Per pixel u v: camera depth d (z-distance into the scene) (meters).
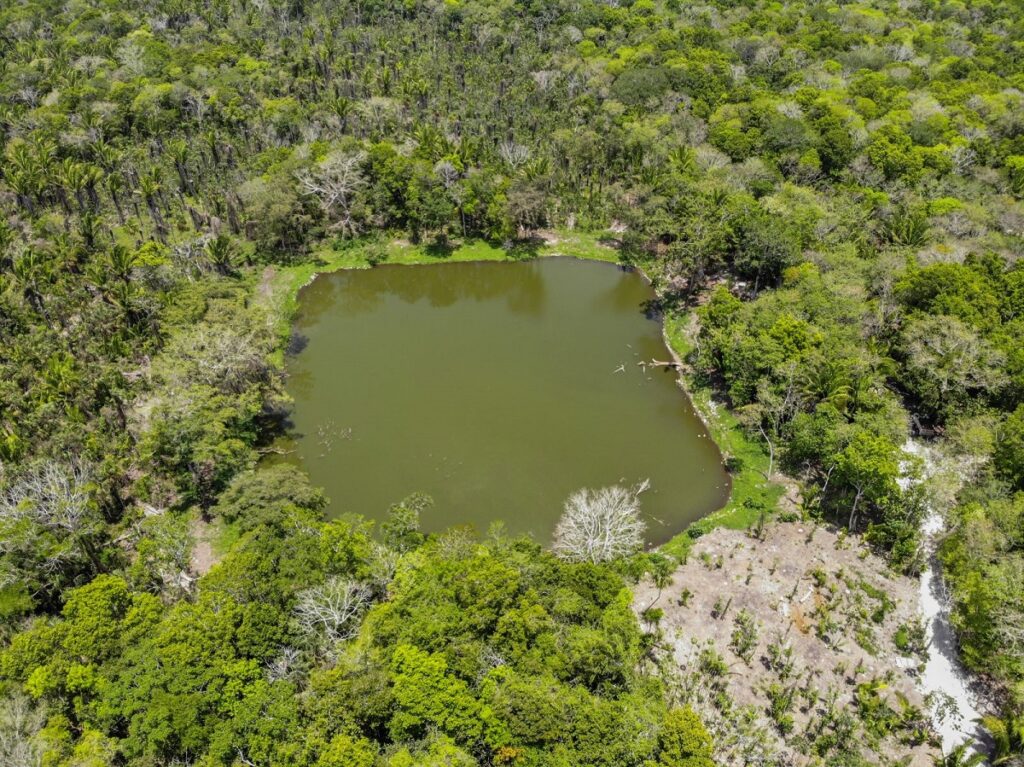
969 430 64.44
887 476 58.53
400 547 56.75
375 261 106.44
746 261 88.94
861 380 68.38
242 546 52.53
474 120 130.62
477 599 46.41
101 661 44.09
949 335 69.81
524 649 44.31
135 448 66.12
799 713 48.75
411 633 44.16
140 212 107.94
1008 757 43.81
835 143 109.81
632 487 69.06
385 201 108.62
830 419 66.25
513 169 114.12
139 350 78.38
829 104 122.06
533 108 135.62
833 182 109.75
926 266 81.75
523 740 39.56
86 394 69.44
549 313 97.62
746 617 54.53
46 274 84.38
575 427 76.44
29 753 38.75
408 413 77.88
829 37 154.25
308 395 80.69
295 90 136.50
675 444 74.69
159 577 54.19
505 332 93.38
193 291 82.19
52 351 74.38
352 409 78.44
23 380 71.06
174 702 40.34
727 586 57.69
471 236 111.62
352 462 71.25
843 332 74.19
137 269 85.75
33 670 43.25
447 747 38.88
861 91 130.88
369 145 115.94
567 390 82.12
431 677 41.34
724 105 127.50
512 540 56.94
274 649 45.34
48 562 53.53
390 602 49.53
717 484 69.88
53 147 108.94
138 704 40.53
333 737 39.78
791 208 94.94
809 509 64.25
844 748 46.16
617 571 55.34
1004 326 74.62
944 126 116.56
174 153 112.88
